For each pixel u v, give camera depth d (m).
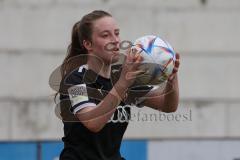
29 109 24.41
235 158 21.64
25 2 25.45
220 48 25.55
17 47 25.22
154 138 22.45
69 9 25.52
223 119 24.70
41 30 25.38
